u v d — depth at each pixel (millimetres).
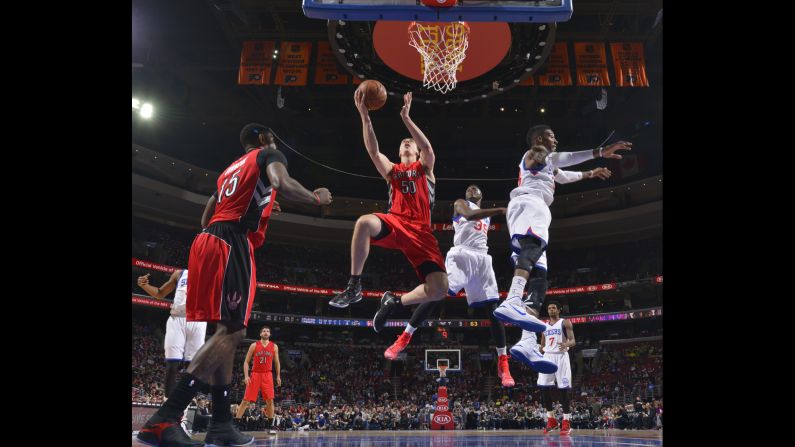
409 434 15602
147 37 27016
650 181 36000
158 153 33938
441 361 33094
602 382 35375
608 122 32969
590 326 40094
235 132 35406
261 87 29531
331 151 37438
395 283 41531
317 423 24875
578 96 29531
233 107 32469
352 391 34656
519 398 34594
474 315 40562
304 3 6871
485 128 34688
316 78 26031
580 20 24859
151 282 35344
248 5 23391
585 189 38531
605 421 24094
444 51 14664
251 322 39094
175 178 35375
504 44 15320
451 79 14969
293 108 32750
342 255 42625
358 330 40688
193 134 35594
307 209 39906
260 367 11742
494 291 8367
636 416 22734
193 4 24688
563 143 36219
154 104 32062
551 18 6930
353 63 20219
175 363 8812
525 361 6691
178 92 30859
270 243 41094
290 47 25766
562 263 42062
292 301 40531
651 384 32781
